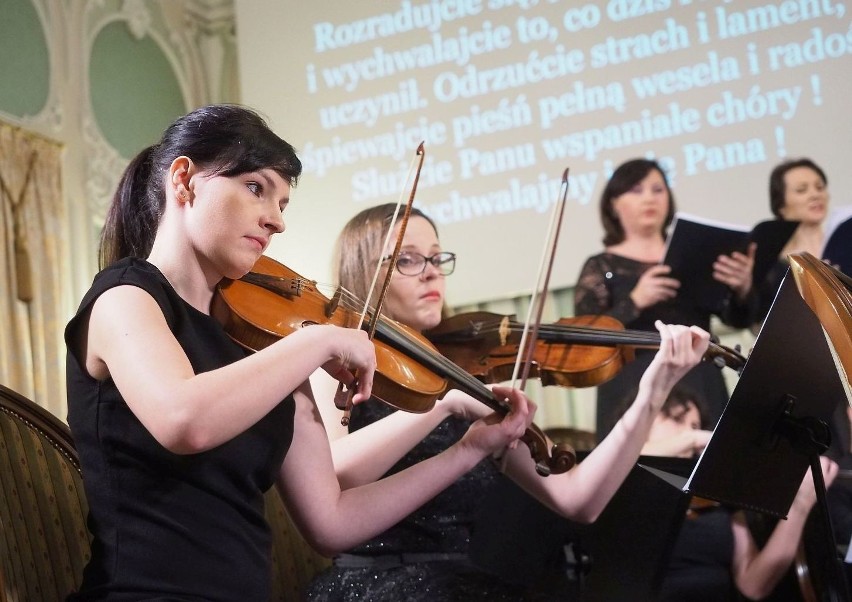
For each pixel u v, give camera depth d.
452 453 1.86
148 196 1.62
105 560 1.43
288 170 1.60
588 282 4.28
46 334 4.61
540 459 1.98
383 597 1.99
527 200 4.45
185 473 1.45
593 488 2.12
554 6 4.50
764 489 1.86
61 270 4.73
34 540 1.67
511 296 4.42
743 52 4.25
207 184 1.55
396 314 2.35
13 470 1.69
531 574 2.07
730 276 3.99
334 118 4.75
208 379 1.35
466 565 2.07
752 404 1.75
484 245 4.49
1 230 4.49
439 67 4.63
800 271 1.51
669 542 2.06
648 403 2.23
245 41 4.91
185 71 5.61
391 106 4.68
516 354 2.60
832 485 3.43
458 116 4.59
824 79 4.14
